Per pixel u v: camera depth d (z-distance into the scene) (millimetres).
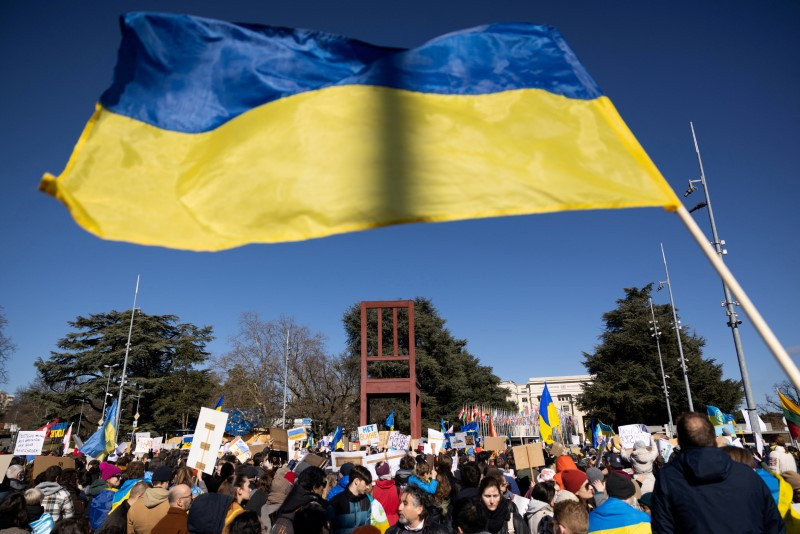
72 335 65438
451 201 3582
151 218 3521
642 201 3443
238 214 3662
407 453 11117
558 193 3561
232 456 12531
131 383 63406
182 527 5691
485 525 4523
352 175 3695
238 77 4066
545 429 14469
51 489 7531
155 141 3773
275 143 3854
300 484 5699
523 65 4094
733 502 3170
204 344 71000
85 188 3477
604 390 58969
